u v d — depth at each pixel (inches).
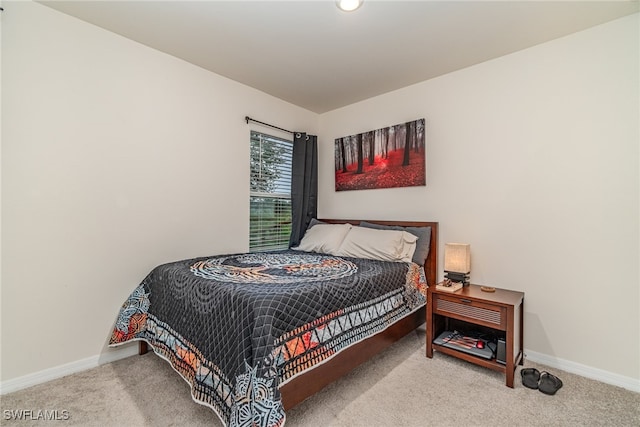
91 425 56.8
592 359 76.4
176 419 58.5
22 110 69.0
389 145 119.6
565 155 81.0
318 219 145.4
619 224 73.4
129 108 85.7
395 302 85.5
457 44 86.4
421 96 111.4
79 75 76.9
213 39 85.2
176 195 96.0
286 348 53.2
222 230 109.1
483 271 95.7
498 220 92.7
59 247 74.1
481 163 96.3
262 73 105.8
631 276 71.9
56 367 73.7
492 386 70.9
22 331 69.2
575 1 67.5
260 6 70.8
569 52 80.6
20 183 68.8
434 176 107.4
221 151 108.4
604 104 75.4
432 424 57.6
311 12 72.8
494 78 93.9
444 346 83.5
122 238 84.4
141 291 84.8
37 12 71.0
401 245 102.6
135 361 82.7
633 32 71.8
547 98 84.0
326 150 144.9
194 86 100.3
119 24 78.7
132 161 86.2
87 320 78.5
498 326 74.3
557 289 82.0
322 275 75.9
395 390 68.7
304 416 59.2
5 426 56.6
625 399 66.3
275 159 131.3
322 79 110.4
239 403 46.6
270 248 129.9
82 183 77.4
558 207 82.0
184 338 65.7
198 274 73.5
